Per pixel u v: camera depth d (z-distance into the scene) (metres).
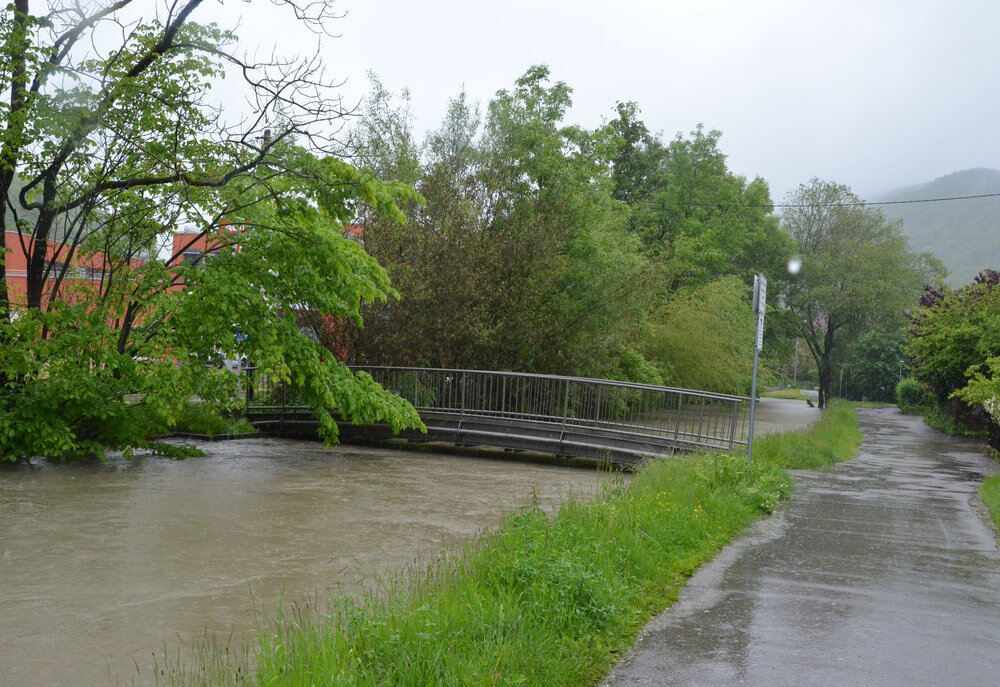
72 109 12.73
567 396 16.45
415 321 19.33
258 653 4.55
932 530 9.34
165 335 14.18
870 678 4.63
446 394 18.06
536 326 20.34
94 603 6.46
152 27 14.02
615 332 22.11
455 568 6.19
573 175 22.64
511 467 15.45
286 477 13.34
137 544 8.48
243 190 14.77
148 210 14.77
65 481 12.16
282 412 19.02
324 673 3.88
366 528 9.48
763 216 42.53
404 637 4.40
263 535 9.02
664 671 4.67
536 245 20.09
